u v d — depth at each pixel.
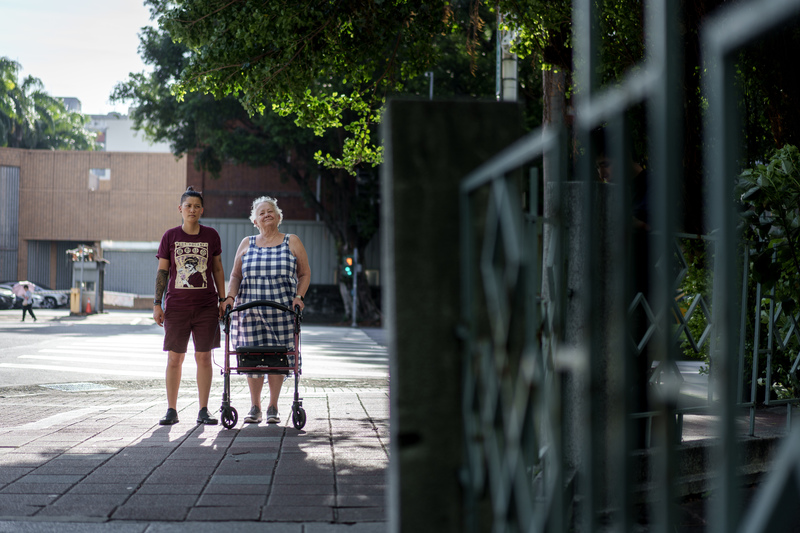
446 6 8.69
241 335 6.27
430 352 1.94
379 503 3.50
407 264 1.94
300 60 8.56
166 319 6.14
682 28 5.82
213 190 39.94
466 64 23.61
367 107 9.95
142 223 47.16
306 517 3.24
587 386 1.41
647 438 3.71
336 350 16.59
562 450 1.69
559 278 2.18
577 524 3.02
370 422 6.29
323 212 33.97
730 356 1.09
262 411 6.97
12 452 4.76
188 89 8.69
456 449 1.93
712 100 1.13
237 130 31.62
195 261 6.16
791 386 5.39
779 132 6.93
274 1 8.09
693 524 3.14
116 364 12.70
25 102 57.06
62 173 47.22
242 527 3.08
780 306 4.78
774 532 1.01
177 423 6.13
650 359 3.76
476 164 1.96
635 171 4.07
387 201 1.97
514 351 1.75
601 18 6.93
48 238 47.00
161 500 3.53
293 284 6.28
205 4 8.40
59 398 8.17
